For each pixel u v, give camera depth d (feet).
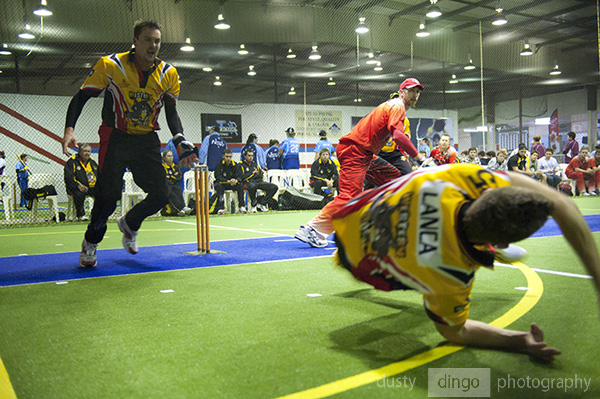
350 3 52.19
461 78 72.64
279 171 40.32
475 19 57.31
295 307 8.49
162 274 12.08
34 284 11.11
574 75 71.51
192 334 7.02
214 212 34.91
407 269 5.05
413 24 57.57
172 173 33.81
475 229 4.32
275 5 50.08
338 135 61.52
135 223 13.80
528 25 59.62
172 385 5.20
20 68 56.54
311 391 4.91
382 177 14.79
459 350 5.97
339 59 62.59
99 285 10.85
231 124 56.65
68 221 30.76
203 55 56.85
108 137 12.50
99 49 46.34
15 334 7.27
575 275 10.74
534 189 4.65
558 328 6.72
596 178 47.39
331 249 16.05
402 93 13.06
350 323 7.41
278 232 22.53
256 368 5.60
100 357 6.16
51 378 5.52
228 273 12.02
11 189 30.94
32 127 50.11
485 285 9.76
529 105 82.28
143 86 12.22
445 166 4.99
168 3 46.14
